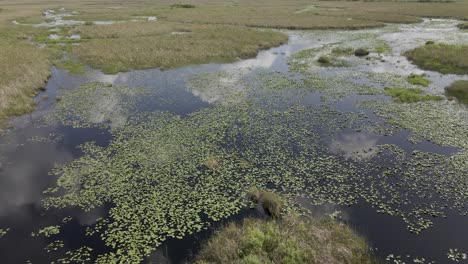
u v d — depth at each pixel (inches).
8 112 919.7
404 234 474.9
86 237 480.4
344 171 638.5
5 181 619.5
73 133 820.6
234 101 1025.5
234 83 1201.4
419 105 950.4
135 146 748.0
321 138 775.7
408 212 521.0
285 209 531.5
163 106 992.9
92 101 1035.9
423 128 805.9
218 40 1833.2
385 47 1718.8
